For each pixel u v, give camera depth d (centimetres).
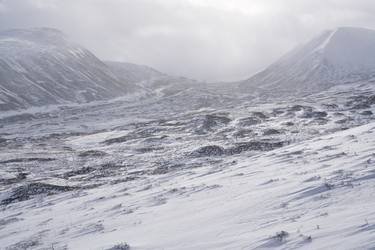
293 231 1085
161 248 1221
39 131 10162
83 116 13262
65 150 6612
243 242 1099
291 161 2583
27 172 4738
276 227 1184
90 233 1741
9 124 12025
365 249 832
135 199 2433
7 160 5597
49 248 1586
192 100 16238
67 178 4250
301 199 1460
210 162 4338
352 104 8944
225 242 1145
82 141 7688
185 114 11219
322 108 8544
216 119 7875
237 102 14075
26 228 2173
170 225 1546
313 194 1486
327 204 1317
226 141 5841
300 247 948
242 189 1983
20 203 3178
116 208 2245
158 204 2122
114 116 12788
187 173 3472
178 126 7962
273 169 2428
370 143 2517
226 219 1438
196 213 1683
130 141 6950
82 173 4534
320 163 2180
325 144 2992
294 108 8681
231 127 7262
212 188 2245
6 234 2109
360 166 1789
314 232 1030
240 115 8425
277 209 1409
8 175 4572
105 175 4228
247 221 1345
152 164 4644
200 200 1970
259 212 1424
